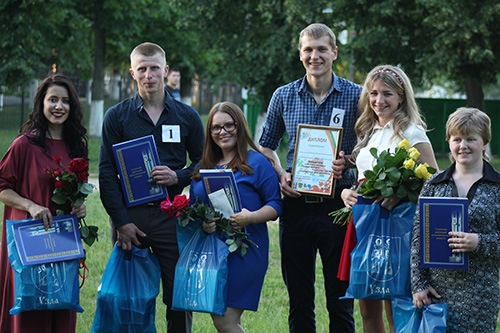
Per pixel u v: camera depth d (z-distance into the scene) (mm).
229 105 5316
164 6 26656
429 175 4770
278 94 5789
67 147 5348
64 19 26969
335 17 21719
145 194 5426
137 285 5348
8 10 23125
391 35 21688
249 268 5180
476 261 4488
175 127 5609
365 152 5207
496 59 20859
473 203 4480
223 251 5066
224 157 5441
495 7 19156
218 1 21859
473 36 20172
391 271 4773
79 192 5078
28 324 5176
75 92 5301
